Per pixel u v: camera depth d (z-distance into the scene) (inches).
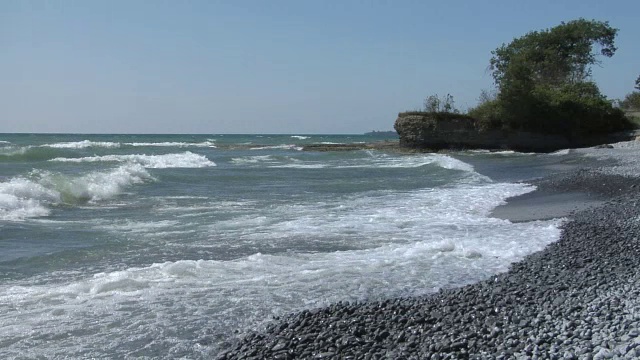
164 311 311.1
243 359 247.9
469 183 1021.8
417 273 393.1
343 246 482.6
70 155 1534.2
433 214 660.1
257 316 305.0
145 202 742.5
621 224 524.7
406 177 1158.3
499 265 413.4
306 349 255.1
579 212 621.3
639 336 226.4
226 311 312.2
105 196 775.7
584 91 2395.4
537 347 230.5
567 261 397.7
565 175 1029.8
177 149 2325.3
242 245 483.5
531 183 978.7
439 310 302.2
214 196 815.1
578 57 2591.0
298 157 1935.3
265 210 686.5
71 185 737.0
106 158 1349.7
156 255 445.4
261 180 1075.3
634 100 3004.4
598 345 224.2
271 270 398.0
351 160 1798.7
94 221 598.5
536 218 616.4
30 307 314.3
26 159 1390.3
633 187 762.2
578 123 2215.8
